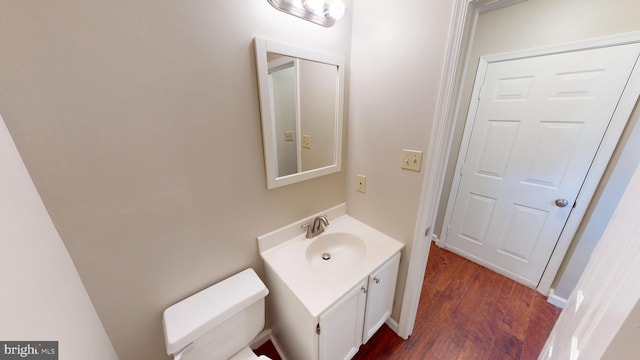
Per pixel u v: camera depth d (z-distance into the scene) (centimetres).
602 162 143
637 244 32
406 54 108
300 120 118
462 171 216
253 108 100
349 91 138
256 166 109
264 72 97
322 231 141
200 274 103
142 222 83
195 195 93
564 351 49
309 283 102
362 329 124
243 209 110
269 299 130
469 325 157
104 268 78
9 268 46
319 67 118
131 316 88
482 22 182
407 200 125
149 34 71
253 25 91
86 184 70
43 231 60
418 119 110
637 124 127
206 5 79
